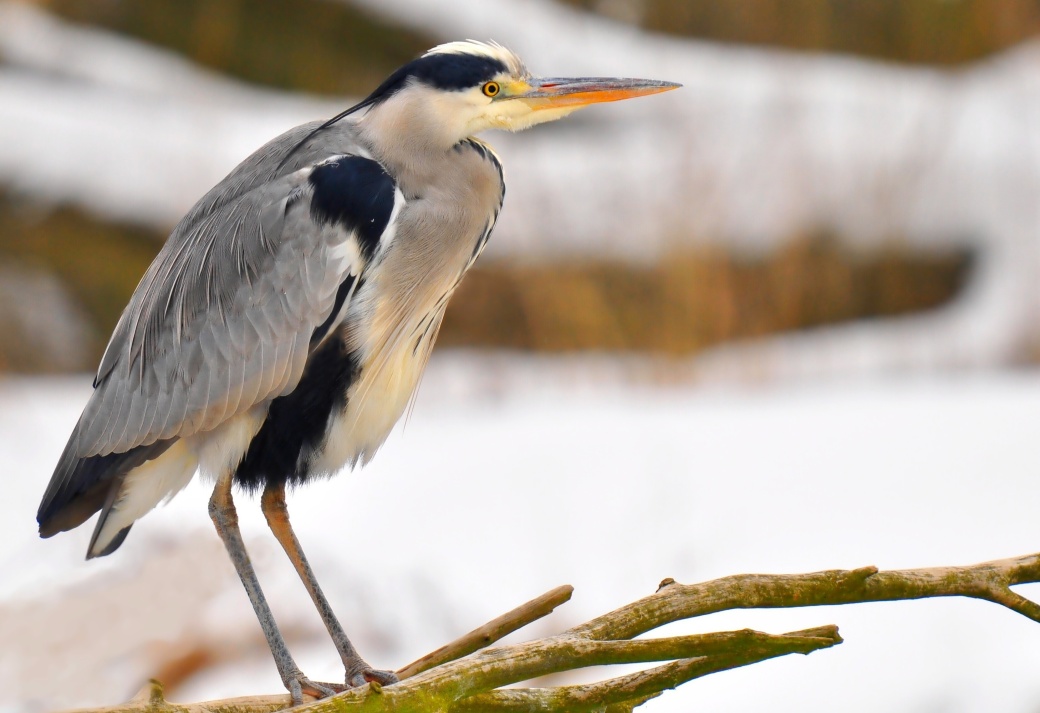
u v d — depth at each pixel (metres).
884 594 4.33
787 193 18.62
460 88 6.40
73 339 18.41
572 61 21.48
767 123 19.77
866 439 11.34
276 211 6.18
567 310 17.44
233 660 8.09
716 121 19.95
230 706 4.81
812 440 11.33
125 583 8.08
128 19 21.25
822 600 4.35
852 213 18.84
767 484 10.45
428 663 4.91
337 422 6.38
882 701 8.07
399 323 6.40
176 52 21.45
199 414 6.19
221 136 19.64
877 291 18.84
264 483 6.39
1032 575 4.41
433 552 9.55
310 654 8.36
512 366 16.25
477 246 6.69
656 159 19.30
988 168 19.34
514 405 14.05
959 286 19.05
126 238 19.00
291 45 21.55
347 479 10.74
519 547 9.64
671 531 9.88
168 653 7.82
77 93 20.22
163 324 6.30
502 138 19.95
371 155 6.39
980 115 20.31
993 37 23.06
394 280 6.31
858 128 19.81
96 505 6.61
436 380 15.55
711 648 4.08
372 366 6.37
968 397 12.69
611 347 17.27
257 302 6.15
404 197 6.36
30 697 7.42
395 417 6.64
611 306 17.88
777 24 23.03
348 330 6.26
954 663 8.26
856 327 18.69
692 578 9.30
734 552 9.55
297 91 21.53
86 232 18.80
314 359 6.26
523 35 21.59
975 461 10.58
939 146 19.55
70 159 18.97
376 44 21.73
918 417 11.82
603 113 20.27
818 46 23.02
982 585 4.35
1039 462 10.55
